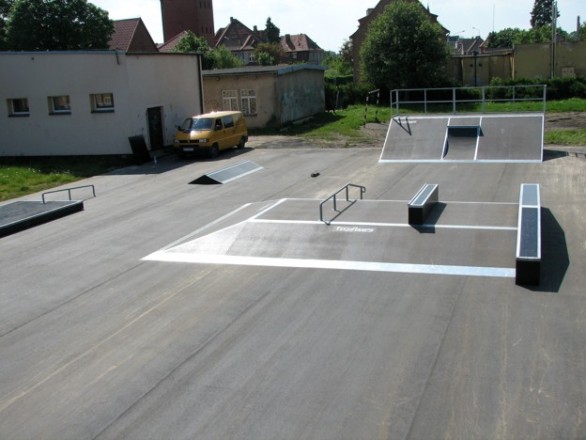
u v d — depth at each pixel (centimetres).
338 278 983
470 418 580
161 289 990
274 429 580
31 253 1261
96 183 2086
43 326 871
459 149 2144
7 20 3700
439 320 805
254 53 8244
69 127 2581
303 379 671
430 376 661
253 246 1165
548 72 5059
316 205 1430
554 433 553
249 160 2367
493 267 986
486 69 5331
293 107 3553
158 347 776
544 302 848
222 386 667
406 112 3972
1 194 1956
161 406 634
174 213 1547
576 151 2164
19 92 2592
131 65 2495
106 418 619
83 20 3647
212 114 2616
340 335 777
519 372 660
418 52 4441
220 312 877
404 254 1066
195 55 2919
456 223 1209
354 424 581
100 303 948
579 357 688
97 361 748
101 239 1337
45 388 689
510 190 1619
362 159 2241
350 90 4675
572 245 1102
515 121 2220
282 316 849
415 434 560
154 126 2664
